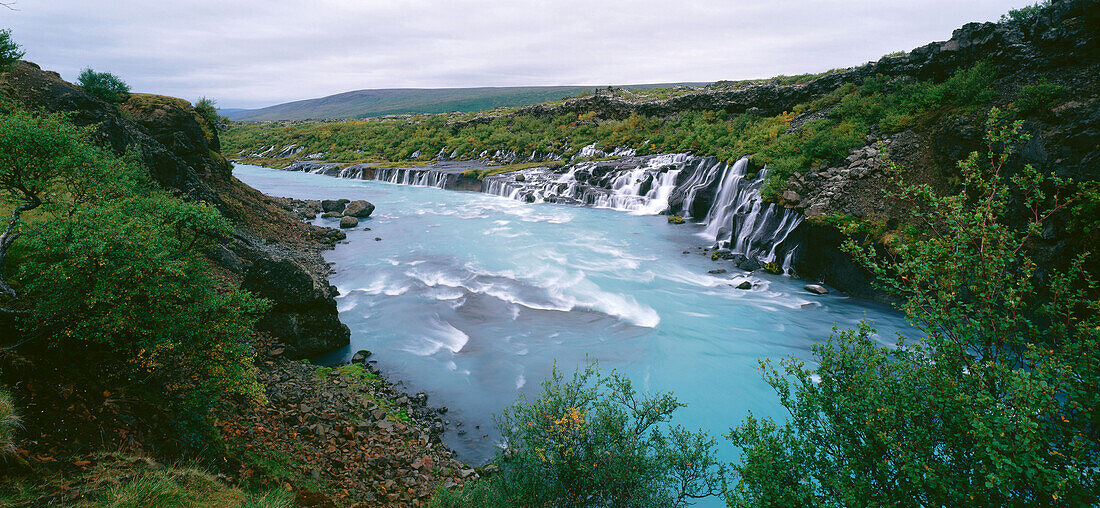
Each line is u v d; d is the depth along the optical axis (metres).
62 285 8.77
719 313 24.83
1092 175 19.84
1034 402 5.09
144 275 9.38
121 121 28.81
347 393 15.62
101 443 8.28
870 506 5.85
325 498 9.85
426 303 25.02
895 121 35.66
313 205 50.50
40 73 28.56
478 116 118.62
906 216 26.78
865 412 6.51
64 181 12.12
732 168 44.75
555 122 96.56
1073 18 29.33
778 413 16.41
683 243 39.25
